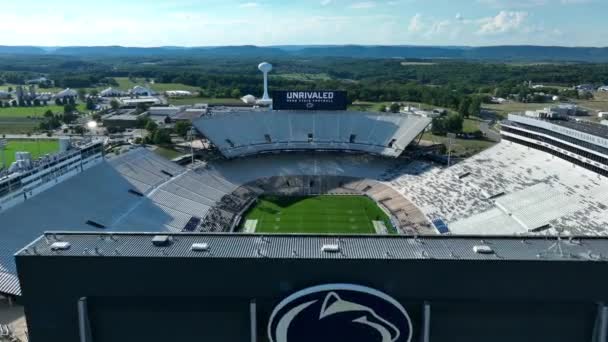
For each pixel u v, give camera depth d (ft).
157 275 109.91
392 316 108.58
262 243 116.57
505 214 261.85
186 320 114.32
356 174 372.17
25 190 231.91
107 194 271.69
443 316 112.27
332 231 279.69
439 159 381.60
